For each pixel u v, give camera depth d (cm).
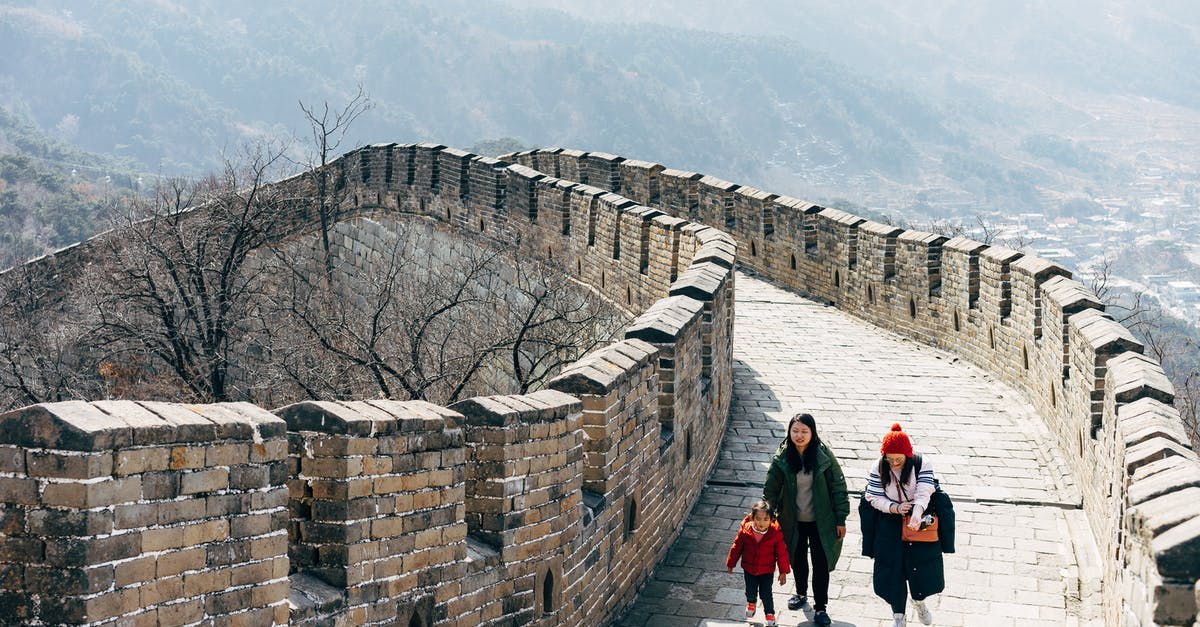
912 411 1605
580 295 2327
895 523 903
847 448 1437
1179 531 516
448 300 2447
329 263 3144
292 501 652
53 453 482
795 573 984
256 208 2802
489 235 2683
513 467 800
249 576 556
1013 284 1703
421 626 708
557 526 851
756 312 2336
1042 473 1345
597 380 932
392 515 679
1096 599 983
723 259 1555
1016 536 1155
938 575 901
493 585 782
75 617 480
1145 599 542
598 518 923
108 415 502
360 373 2044
